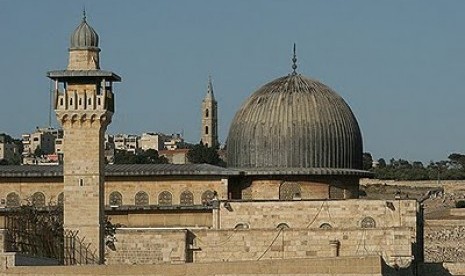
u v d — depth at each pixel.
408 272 99.75
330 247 101.75
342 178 118.94
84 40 102.00
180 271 70.25
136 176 121.06
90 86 101.75
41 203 122.12
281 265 68.25
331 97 121.56
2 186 122.75
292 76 123.06
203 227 116.88
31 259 80.75
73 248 99.44
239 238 103.69
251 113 120.38
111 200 121.44
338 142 119.00
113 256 104.44
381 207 109.94
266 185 118.12
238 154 120.38
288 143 118.06
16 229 99.12
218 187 119.75
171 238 103.81
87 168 101.06
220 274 69.25
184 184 120.62
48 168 125.19
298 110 118.94
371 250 101.12
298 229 102.69
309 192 117.81
